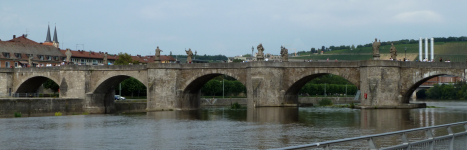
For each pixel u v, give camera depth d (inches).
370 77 3240.7
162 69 3816.4
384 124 2178.9
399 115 2682.1
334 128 2044.8
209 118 2716.5
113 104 4434.1
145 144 1627.7
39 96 5162.4
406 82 3282.5
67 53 4517.7
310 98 5949.8
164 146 1579.7
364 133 1852.9
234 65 3683.6
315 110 3253.0
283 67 3587.6
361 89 3321.9
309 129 2017.7
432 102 5575.8
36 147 1577.3
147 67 3855.8
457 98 6924.2
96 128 2155.5
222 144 1608.0
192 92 4008.4
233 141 1678.2
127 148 1545.3
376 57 3280.0
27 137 1831.9
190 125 2277.3
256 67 3543.3
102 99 4288.9
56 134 1926.7
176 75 3836.1
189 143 1641.2
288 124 2249.0
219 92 6304.1
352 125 2158.0
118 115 3068.4
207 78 3961.6
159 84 3814.0
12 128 2160.4
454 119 2399.1
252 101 3535.9
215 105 5152.6
